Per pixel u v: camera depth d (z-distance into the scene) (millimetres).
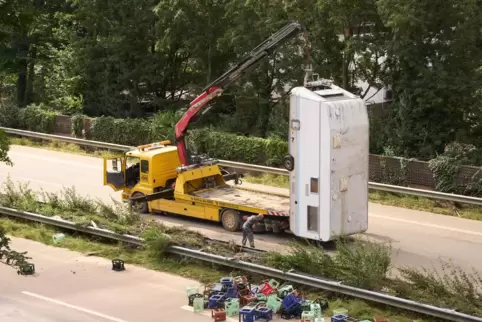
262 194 25484
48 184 30297
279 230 23688
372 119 33188
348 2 31516
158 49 38656
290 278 19703
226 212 24453
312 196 22156
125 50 39781
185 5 36469
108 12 40219
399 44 30750
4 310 18703
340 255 19656
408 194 28094
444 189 28500
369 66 33688
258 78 35938
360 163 22484
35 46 43812
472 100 31266
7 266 21703
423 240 23719
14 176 31500
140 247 22922
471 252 22594
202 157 26234
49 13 43594
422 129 31500
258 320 17766
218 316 17828
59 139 37312
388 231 24625
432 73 30562
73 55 41156
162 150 26500
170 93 43469
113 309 18719
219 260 20984
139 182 26703
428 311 17438
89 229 23953
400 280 19031
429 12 30188
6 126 40969
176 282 20547
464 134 32188
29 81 45812
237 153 33469
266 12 34500
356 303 18344
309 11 33188
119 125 37031
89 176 31562
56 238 23766
